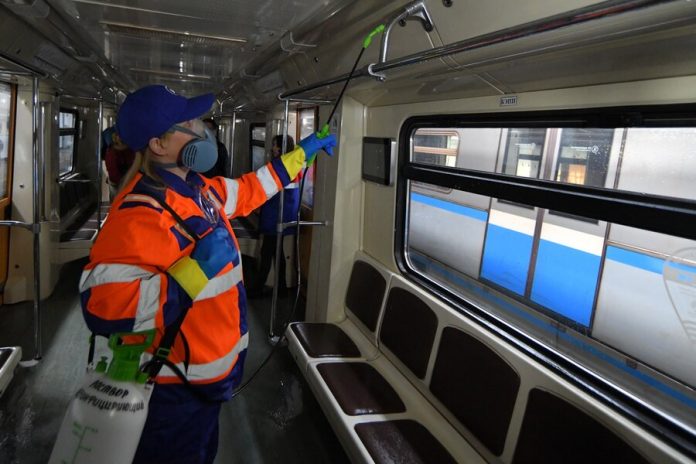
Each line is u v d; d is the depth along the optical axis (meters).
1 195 4.21
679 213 1.39
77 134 7.19
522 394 1.92
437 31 1.83
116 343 1.30
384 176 3.15
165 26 2.76
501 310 3.42
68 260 5.40
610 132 2.29
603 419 1.59
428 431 2.27
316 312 3.99
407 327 2.82
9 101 4.23
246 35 2.90
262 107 6.27
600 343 2.62
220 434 2.77
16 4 2.23
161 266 1.27
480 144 3.21
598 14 1.01
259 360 3.70
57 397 3.03
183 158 1.34
